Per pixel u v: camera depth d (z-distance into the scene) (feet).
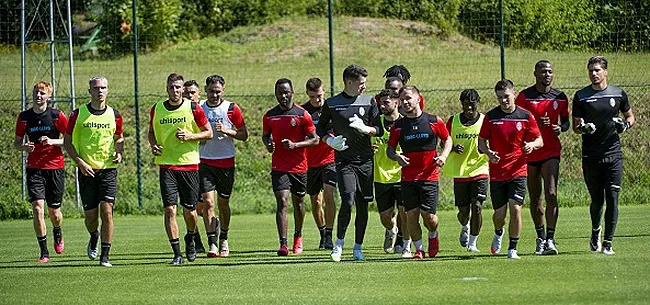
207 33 275.59
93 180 118.32
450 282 94.17
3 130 227.40
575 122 116.06
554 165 117.60
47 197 127.24
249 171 219.82
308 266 111.86
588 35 212.64
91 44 259.60
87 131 116.47
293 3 296.30
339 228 115.55
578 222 161.07
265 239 151.23
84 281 102.53
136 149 206.18
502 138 113.80
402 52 263.90
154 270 111.24
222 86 130.93
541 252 117.60
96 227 122.42
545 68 119.75
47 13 232.53
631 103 215.10
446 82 233.55
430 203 113.91
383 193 122.21
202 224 181.16
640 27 208.54
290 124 127.85
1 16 244.01
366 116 113.19
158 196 206.39
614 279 93.09
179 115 115.14
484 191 123.85
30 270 113.70
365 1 290.15
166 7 259.19
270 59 270.46
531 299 82.64
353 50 273.54
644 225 150.61
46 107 125.90
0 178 216.13
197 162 117.50
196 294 91.66
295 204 129.90
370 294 88.43
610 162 115.34
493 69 228.84
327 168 133.59
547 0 215.51
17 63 257.14
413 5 273.54
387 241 126.31
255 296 89.45
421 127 112.16
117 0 254.06
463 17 232.12
